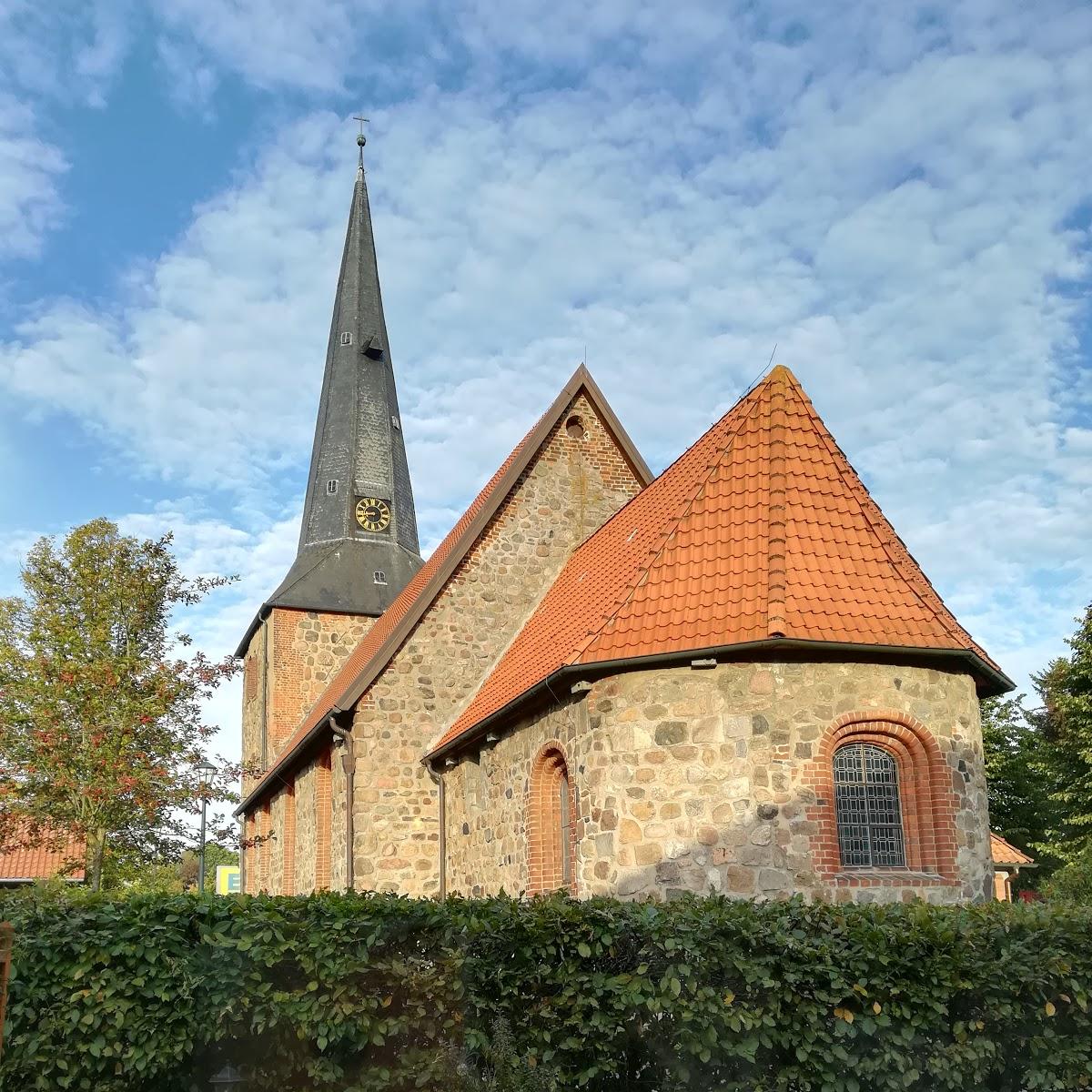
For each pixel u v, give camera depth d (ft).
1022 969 29.04
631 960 28.76
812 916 29.43
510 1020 28.73
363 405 128.16
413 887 65.77
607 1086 28.84
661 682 44.68
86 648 65.98
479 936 28.96
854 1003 28.43
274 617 112.57
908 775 44.83
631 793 44.16
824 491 49.08
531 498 72.18
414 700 67.92
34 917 29.84
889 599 45.75
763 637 42.78
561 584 68.13
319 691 111.65
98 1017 28.73
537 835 51.65
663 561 48.62
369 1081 28.71
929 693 44.96
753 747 42.88
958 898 43.09
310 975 28.73
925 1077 28.81
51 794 63.26
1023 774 148.15
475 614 69.72
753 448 50.90
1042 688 152.66
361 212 136.77
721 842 42.47
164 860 71.10
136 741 65.10
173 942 29.45
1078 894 74.33
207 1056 29.84
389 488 126.21
